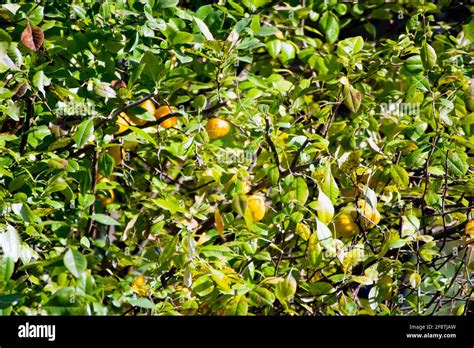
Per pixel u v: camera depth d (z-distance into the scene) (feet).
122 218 8.91
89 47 8.41
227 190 7.84
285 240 8.87
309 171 8.45
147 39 8.42
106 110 7.72
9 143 7.97
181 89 10.36
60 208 7.77
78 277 5.33
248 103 8.36
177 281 7.72
